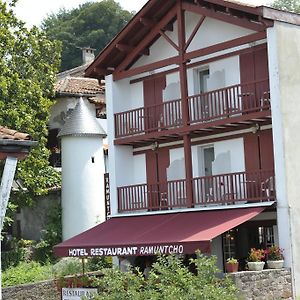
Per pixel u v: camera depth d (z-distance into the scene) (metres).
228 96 29.42
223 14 29.28
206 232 25.88
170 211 30.91
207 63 31.28
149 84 33.81
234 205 28.48
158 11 31.81
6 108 39.47
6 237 41.62
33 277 34.44
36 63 41.97
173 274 14.15
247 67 29.69
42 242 41.44
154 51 33.28
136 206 32.88
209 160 31.89
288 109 27.52
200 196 30.34
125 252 27.23
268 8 27.34
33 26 41.97
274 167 27.53
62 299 24.02
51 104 41.44
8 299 29.45
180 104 30.98
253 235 29.58
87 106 46.88
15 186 40.97
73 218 42.25
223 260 29.92
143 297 13.89
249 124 29.52
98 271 32.25
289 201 27.03
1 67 39.81
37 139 40.56
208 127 29.66
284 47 27.67
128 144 34.06
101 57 33.50
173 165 32.34
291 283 26.14
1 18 40.69
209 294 13.30
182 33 30.86
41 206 43.47
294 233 26.98
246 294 23.98
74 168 42.56
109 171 34.22
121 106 34.34
